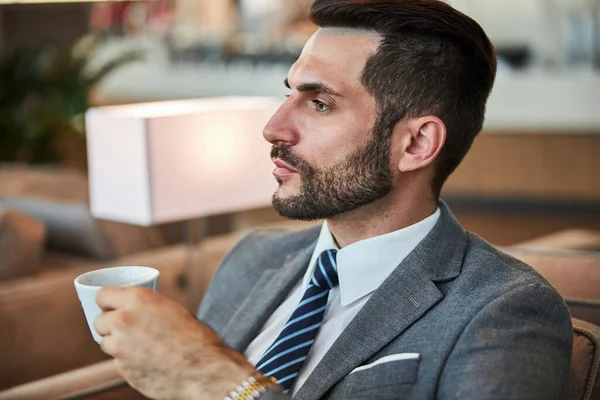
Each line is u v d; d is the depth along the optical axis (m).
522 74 6.77
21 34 6.96
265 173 2.60
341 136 1.38
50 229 3.10
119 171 2.45
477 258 1.37
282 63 7.94
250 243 1.70
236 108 2.54
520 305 1.23
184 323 1.17
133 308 1.15
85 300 1.16
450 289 1.33
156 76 8.50
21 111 5.64
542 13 7.40
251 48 8.36
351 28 1.39
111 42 8.40
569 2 7.29
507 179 6.94
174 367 1.16
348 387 1.26
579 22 6.97
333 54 1.38
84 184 3.68
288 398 1.16
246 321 1.55
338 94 1.37
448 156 1.42
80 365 2.59
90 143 2.53
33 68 5.68
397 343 1.30
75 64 5.73
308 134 1.39
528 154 6.81
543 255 1.84
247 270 1.66
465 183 7.11
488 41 1.42
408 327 1.31
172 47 8.59
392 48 1.36
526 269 1.36
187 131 2.44
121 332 1.15
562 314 1.26
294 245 1.64
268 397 1.15
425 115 1.38
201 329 1.18
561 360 1.22
